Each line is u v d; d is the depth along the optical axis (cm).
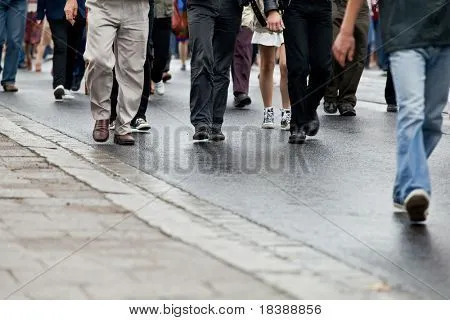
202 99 1953
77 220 1245
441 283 1070
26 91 3002
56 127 2138
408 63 1313
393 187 1409
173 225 1240
